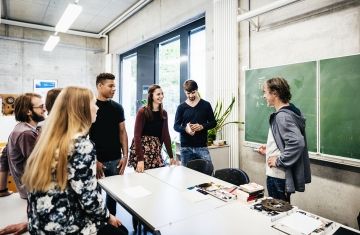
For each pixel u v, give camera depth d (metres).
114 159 2.69
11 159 1.87
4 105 4.41
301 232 1.25
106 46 7.68
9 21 6.42
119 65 7.36
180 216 1.48
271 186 2.01
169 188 1.96
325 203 2.56
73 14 4.41
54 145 1.12
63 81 7.43
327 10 2.50
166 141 2.75
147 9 5.57
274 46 3.01
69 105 1.20
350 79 2.27
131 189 1.94
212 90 3.93
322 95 2.48
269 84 1.97
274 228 1.33
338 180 2.46
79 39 7.62
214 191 1.86
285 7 2.87
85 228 1.18
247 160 3.39
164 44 5.71
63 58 7.42
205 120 3.12
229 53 3.52
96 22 6.75
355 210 2.34
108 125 2.65
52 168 1.10
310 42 2.65
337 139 2.38
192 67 4.74
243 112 3.42
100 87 2.59
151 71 5.91
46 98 1.92
